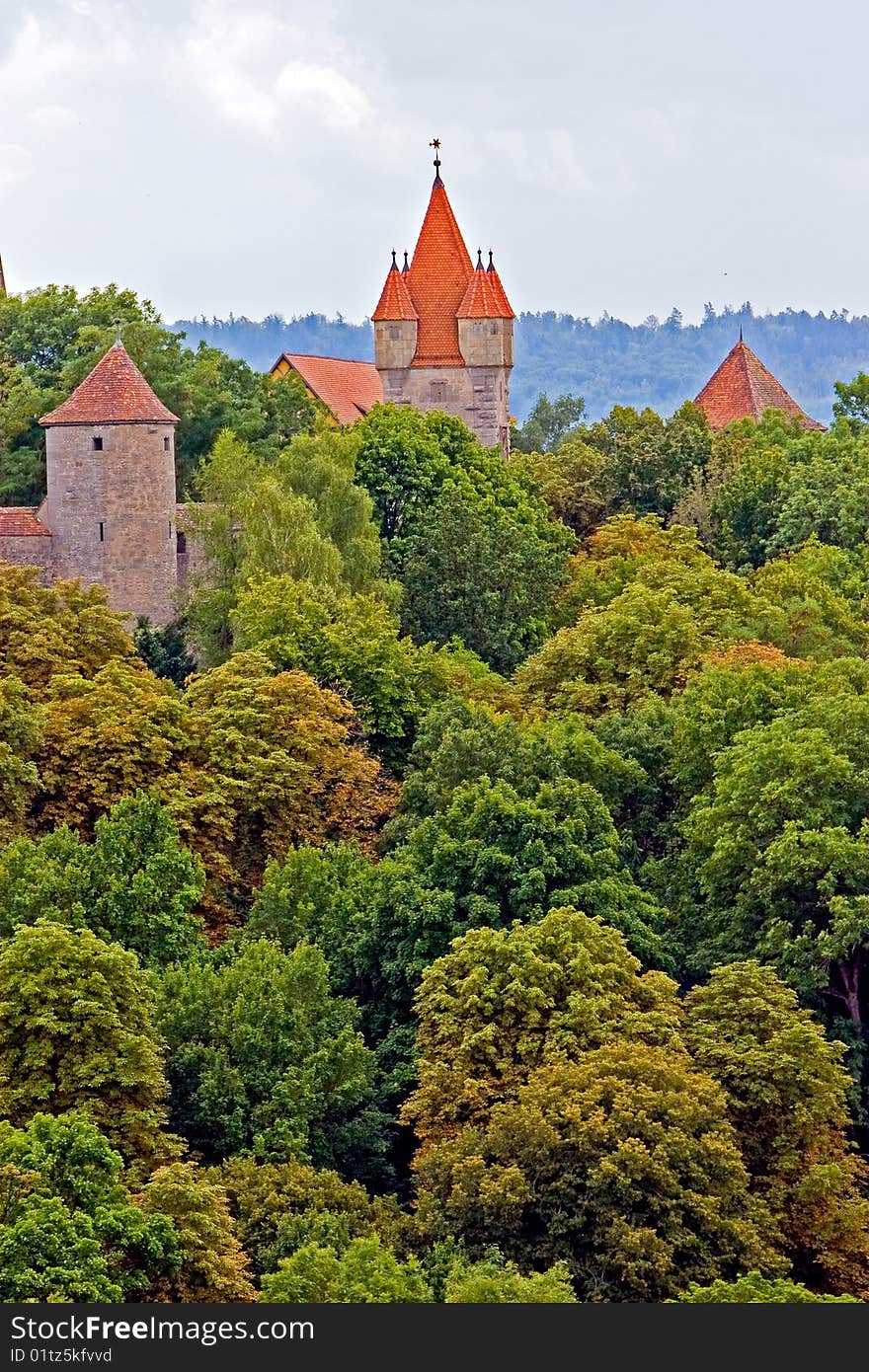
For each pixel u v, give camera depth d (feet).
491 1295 630.33
